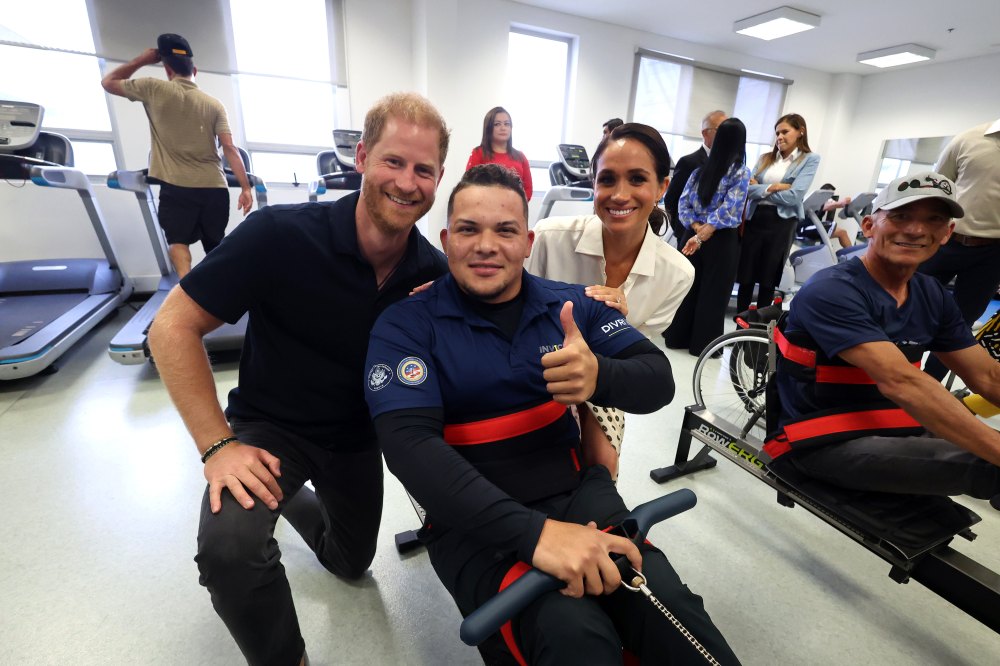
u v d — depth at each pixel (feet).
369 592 4.71
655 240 4.89
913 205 4.02
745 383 7.84
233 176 11.99
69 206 13.14
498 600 2.10
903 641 4.35
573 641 2.13
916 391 3.80
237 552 2.78
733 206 10.19
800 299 4.68
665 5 17.08
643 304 5.15
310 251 3.40
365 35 15.71
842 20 17.85
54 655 3.94
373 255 3.59
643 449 7.48
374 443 4.17
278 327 3.67
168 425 7.39
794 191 11.64
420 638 4.25
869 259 4.43
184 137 9.53
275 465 3.19
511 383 2.96
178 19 13.12
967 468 3.62
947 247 8.35
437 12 15.19
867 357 4.04
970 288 8.41
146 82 9.07
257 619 2.92
